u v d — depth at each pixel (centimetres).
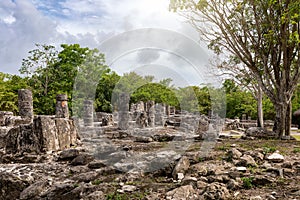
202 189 500
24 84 3131
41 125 920
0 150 924
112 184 575
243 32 1227
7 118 1201
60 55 3094
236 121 2480
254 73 1233
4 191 614
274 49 1177
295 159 672
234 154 691
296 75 1141
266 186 504
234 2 1136
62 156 841
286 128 1230
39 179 646
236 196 467
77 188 552
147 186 551
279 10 1091
